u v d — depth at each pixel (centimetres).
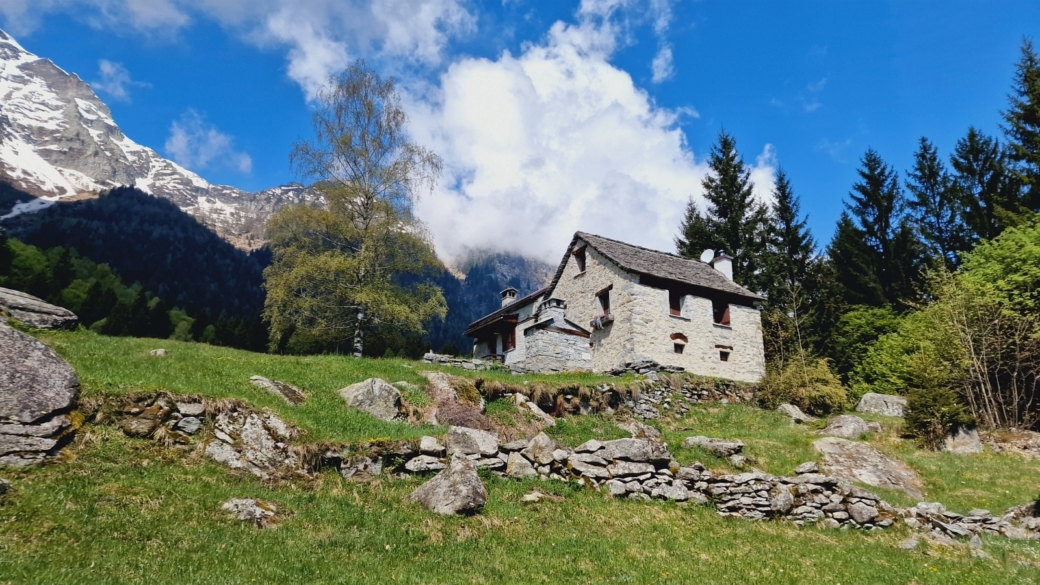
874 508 1427
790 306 4100
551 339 2847
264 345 5888
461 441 1361
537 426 1869
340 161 3272
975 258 3109
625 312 3134
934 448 2175
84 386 1143
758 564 1071
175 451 1102
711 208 5094
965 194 3906
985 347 2656
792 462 1834
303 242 3225
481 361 2620
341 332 3359
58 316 1670
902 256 4034
